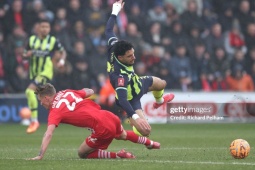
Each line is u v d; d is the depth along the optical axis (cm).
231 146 3178
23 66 7112
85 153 3253
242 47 8006
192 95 6769
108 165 2877
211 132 5644
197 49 7644
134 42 7412
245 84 7619
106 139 3222
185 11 7900
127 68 3356
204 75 7569
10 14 7356
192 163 2967
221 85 7619
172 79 7450
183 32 7794
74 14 7456
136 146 4244
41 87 3161
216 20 8088
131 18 7712
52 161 3053
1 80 7100
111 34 3619
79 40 7206
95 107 3244
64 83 7044
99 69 7200
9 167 2838
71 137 5178
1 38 7181
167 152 3675
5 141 4772
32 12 7375
